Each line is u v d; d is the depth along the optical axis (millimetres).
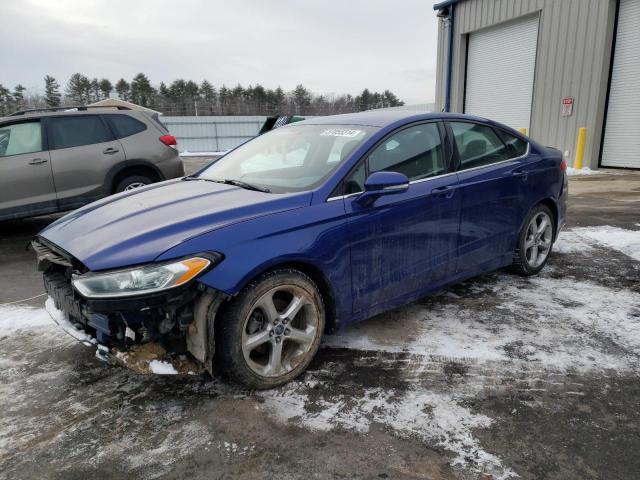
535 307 3912
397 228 3240
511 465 2188
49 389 2857
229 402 2691
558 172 4664
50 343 3445
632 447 2297
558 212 4719
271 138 3977
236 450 2312
